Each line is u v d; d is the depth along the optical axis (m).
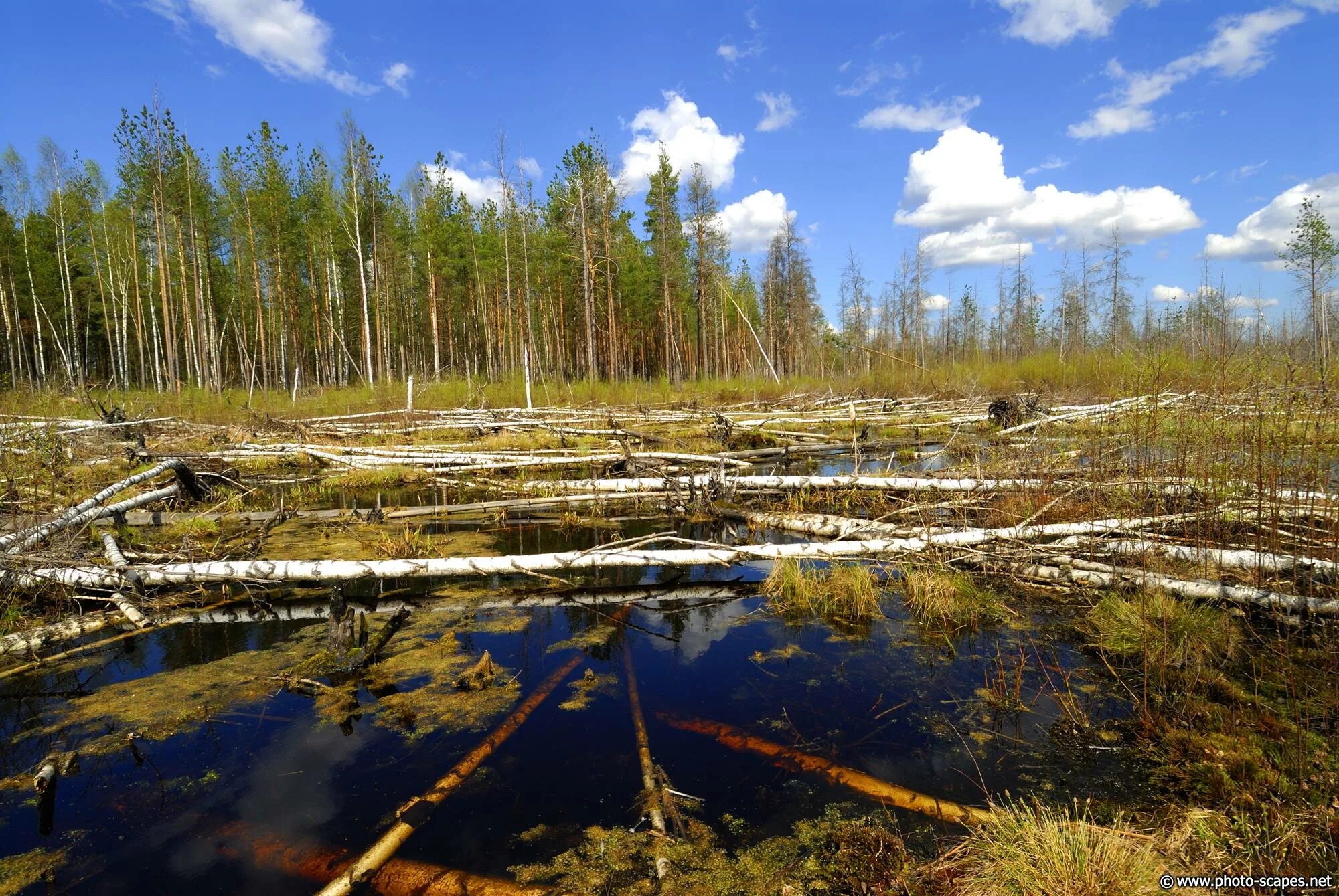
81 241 32.75
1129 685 3.49
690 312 41.53
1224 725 2.88
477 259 32.69
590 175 28.69
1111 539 5.22
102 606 5.05
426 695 3.57
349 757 2.98
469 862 2.31
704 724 3.26
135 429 11.09
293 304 31.14
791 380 27.33
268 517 7.37
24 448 8.07
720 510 7.75
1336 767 2.45
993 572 5.35
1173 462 5.60
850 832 2.41
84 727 3.29
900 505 7.34
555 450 10.78
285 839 2.44
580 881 2.22
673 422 15.06
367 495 9.30
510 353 29.67
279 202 27.88
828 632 4.50
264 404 20.88
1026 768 2.82
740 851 2.36
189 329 30.52
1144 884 1.95
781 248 38.34
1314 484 4.45
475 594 5.37
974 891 2.06
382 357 29.72
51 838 2.47
